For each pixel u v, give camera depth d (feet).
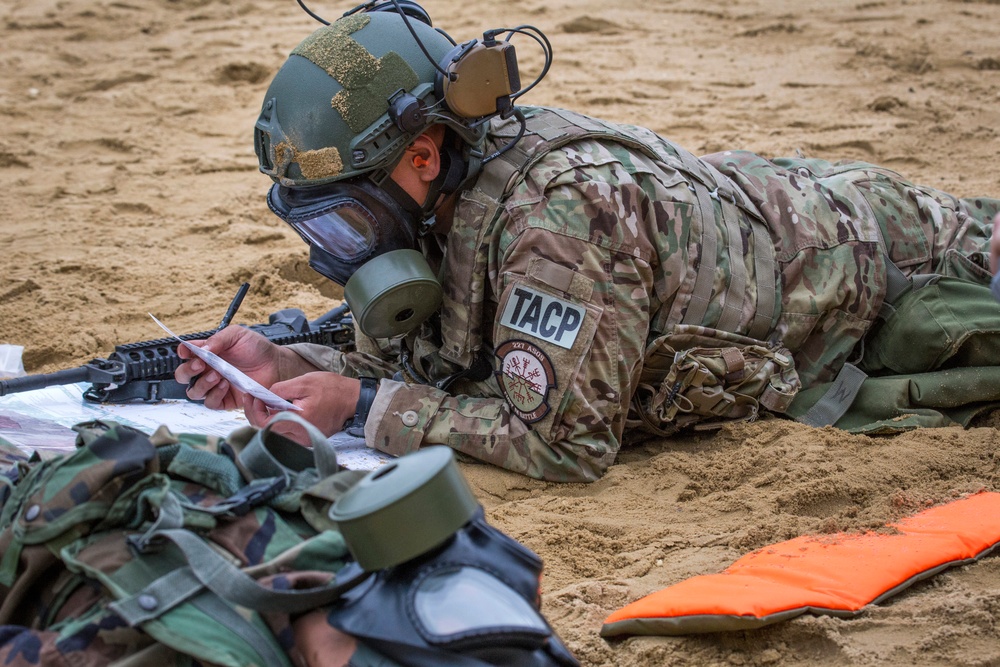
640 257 12.66
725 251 13.64
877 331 14.85
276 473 8.23
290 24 45.85
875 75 36.09
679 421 13.73
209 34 44.06
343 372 14.69
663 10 45.93
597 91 35.04
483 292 12.98
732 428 13.89
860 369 15.03
